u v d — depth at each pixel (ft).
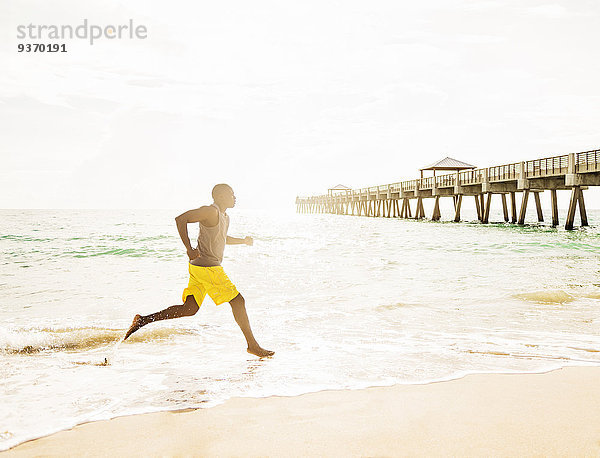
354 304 17.65
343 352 10.80
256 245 53.93
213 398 7.54
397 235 72.64
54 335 12.25
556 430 5.95
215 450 5.49
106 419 6.62
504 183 100.01
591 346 11.18
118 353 10.92
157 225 121.08
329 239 64.54
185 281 24.52
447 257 37.50
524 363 9.61
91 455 5.41
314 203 308.19
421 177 138.10
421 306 16.88
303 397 7.51
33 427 6.33
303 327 13.79
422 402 7.16
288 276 26.27
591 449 5.38
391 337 12.41
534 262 32.65
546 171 80.64
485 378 8.48
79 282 24.13
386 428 6.09
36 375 9.03
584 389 7.72
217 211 10.35
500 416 6.48
